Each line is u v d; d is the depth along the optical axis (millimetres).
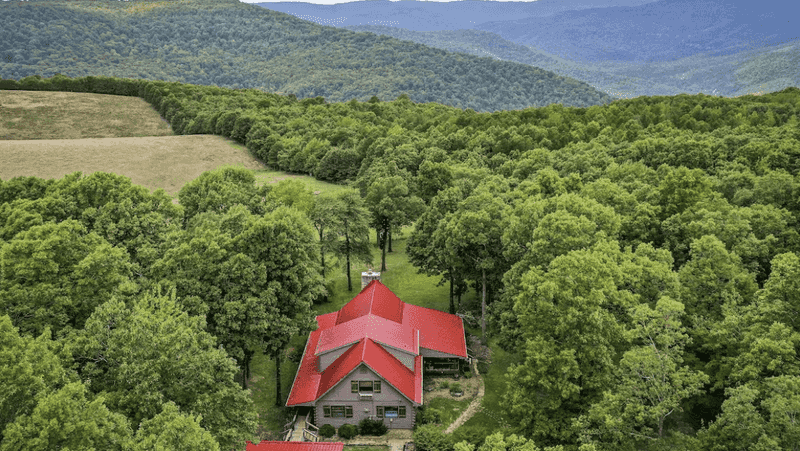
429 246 68000
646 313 38438
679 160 91750
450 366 55344
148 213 56031
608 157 99875
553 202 57688
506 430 44250
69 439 25234
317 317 62500
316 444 41938
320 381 49094
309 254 54906
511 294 49688
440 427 47312
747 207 64938
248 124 173500
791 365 33938
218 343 44344
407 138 133000
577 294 39625
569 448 36781
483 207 61281
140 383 30688
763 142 90000
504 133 129250
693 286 47406
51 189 64688
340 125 170250
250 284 45625
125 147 154875
